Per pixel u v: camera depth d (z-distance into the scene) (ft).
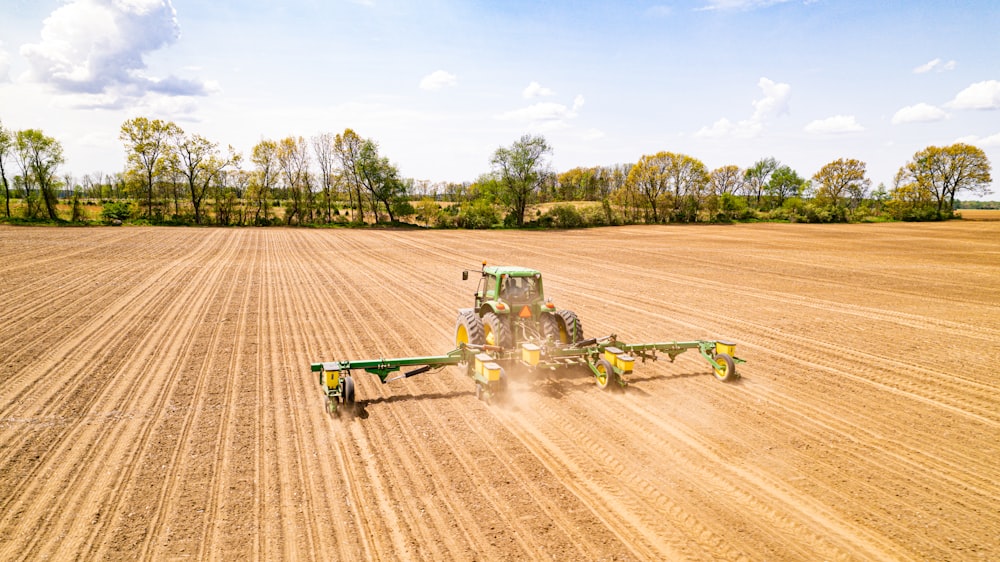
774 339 39.45
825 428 23.44
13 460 19.08
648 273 75.82
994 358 34.81
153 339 35.63
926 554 14.92
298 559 14.19
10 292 50.90
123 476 18.15
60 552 14.23
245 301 49.55
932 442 22.21
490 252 104.22
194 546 14.61
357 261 85.56
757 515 16.72
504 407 25.03
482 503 17.02
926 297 57.93
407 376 26.61
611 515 16.57
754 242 132.67
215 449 20.21
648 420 23.90
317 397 25.84
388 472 18.83
